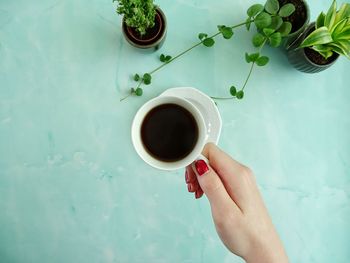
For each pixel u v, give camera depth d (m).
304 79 0.59
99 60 0.57
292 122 0.59
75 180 0.57
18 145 0.57
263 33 0.55
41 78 0.57
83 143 0.57
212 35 0.58
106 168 0.57
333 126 0.59
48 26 0.57
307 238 0.59
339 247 0.59
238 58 0.58
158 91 0.57
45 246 0.57
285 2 0.55
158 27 0.53
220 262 0.58
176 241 0.58
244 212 0.43
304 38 0.53
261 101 0.58
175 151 0.45
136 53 0.57
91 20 0.57
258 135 0.58
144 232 0.58
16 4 0.57
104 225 0.58
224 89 0.58
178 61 0.57
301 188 0.58
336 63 0.59
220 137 0.58
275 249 0.43
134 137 0.43
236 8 0.58
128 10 0.45
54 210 0.57
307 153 0.59
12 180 0.57
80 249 0.58
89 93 0.57
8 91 0.57
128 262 0.58
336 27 0.49
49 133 0.57
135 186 0.58
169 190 0.58
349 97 0.59
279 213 0.58
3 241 0.57
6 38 0.57
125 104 0.57
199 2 0.58
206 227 0.58
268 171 0.58
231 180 0.44
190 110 0.44
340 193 0.59
